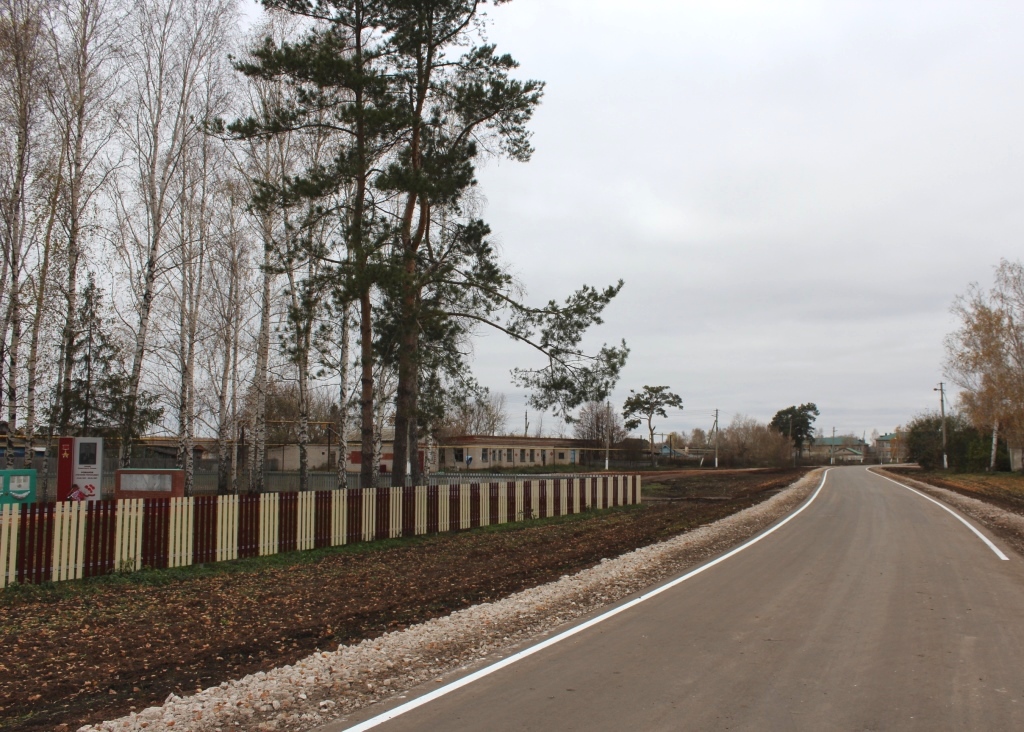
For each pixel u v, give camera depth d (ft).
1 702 20.89
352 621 31.65
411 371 67.97
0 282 68.59
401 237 65.72
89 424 89.40
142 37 78.84
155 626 30.76
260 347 88.43
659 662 23.17
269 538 52.47
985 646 24.59
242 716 19.20
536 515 84.07
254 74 60.08
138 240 80.79
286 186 62.08
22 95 66.74
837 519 73.00
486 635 27.58
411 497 65.87
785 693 19.92
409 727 17.98
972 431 224.12
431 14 62.34
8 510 39.01
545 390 67.92
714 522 72.69
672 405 301.02
